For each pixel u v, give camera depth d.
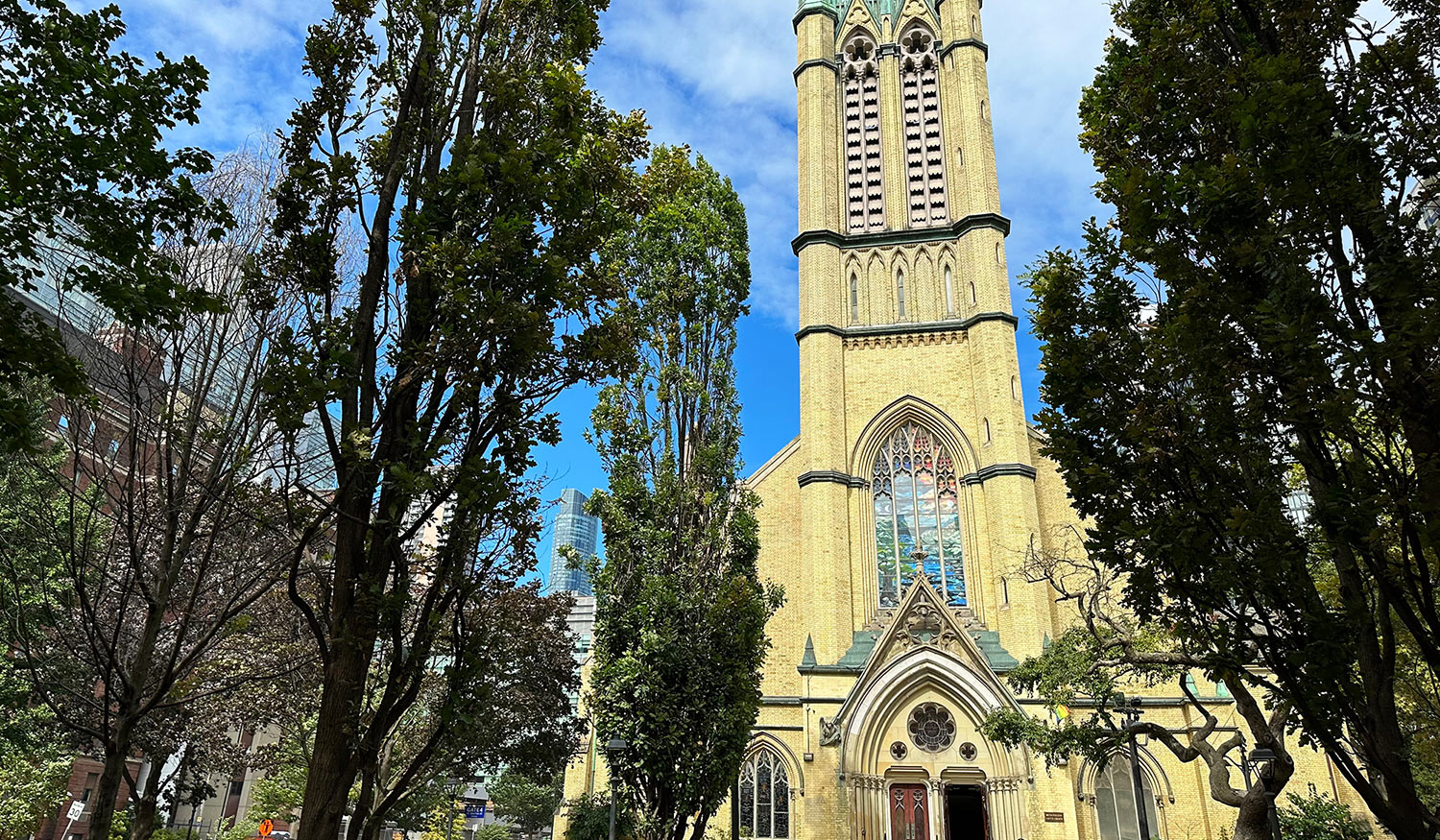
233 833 37.34
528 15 12.83
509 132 11.44
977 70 48.41
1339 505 8.33
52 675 17.58
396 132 11.35
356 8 11.38
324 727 9.03
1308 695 8.94
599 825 29.58
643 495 22.52
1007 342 41.69
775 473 41.44
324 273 10.59
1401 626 19.19
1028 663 25.64
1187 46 10.84
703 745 20.12
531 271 10.73
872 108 50.19
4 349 10.48
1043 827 32.03
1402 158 8.92
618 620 20.86
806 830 33.34
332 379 9.50
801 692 36.94
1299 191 8.48
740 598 21.12
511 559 10.73
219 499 15.05
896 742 34.56
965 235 44.78
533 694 29.11
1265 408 9.05
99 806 12.34
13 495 18.97
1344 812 27.97
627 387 23.67
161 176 11.41
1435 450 8.12
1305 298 8.36
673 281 24.81
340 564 9.55
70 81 10.65
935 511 40.59
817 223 46.03
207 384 14.12
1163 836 33.16
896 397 42.31
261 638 22.41
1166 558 9.91
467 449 10.63
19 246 11.03
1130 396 10.61
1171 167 11.04
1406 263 8.08
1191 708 34.19
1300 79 9.19
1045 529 39.41
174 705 14.11
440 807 43.28
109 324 15.54
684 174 23.56
